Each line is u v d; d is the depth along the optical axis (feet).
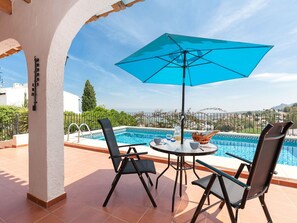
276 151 5.59
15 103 50.72
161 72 10.77
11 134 19.44
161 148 7.93
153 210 7.41
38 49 7.59
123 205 7.76
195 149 7.73
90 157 14.74
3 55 14.16
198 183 6.36
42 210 7.34
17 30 8.45
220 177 5.40
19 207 7.54
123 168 7.61
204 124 25.03
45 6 7.46
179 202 8.03
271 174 5.75
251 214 7.22
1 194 8.63
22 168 12.05
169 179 10.46
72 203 7.88
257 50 7.22
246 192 5.06
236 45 6.84
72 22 7.46
